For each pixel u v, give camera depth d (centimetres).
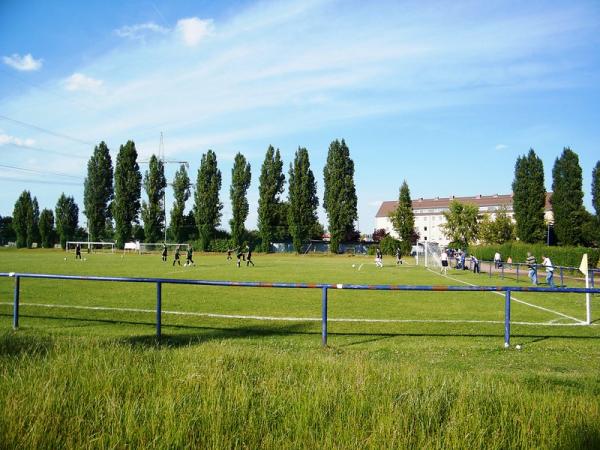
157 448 375
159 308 939
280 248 8925
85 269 3331
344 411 443
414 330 1093
